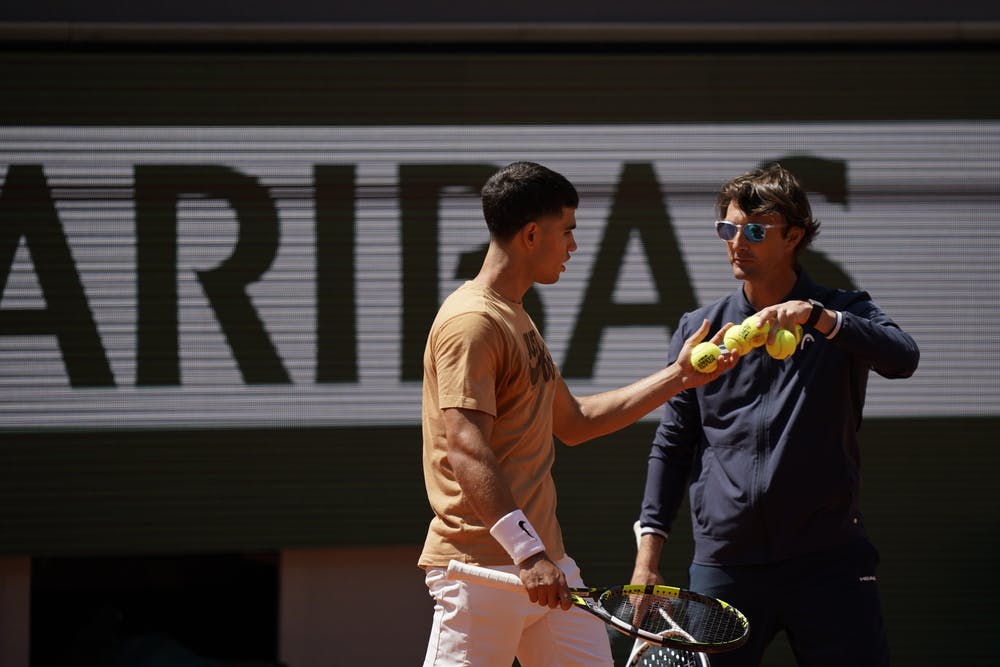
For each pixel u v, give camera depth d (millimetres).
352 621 21094
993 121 21344
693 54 21125
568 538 21156
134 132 20453
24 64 20266
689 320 14062
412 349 20844
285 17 20625
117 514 20391
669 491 14109
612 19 21109
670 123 21141
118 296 20438
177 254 20516
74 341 20328
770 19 21234
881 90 21281
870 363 12586
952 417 21266
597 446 21234
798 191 13102
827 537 12969
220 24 20500
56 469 20312
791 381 13008
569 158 21047
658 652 13234
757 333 11992
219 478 20562
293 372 20688
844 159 21266
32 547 20234
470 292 11500
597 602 11391
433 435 11602
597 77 21078
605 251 21062
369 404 20797
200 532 20531
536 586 10492
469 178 20922
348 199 20781
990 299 21281
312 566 21047
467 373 10898
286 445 20672
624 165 21094
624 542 21172
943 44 21359
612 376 21062
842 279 21250
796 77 21234
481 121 20969
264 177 20656
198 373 20547
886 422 21281
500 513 10633
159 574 23031
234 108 20609
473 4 20875
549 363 11969
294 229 20703
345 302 20750
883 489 21281
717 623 12422
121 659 21719
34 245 20297
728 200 13391
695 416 13984
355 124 20797
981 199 21328
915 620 21281
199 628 23594
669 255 21094
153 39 20453
